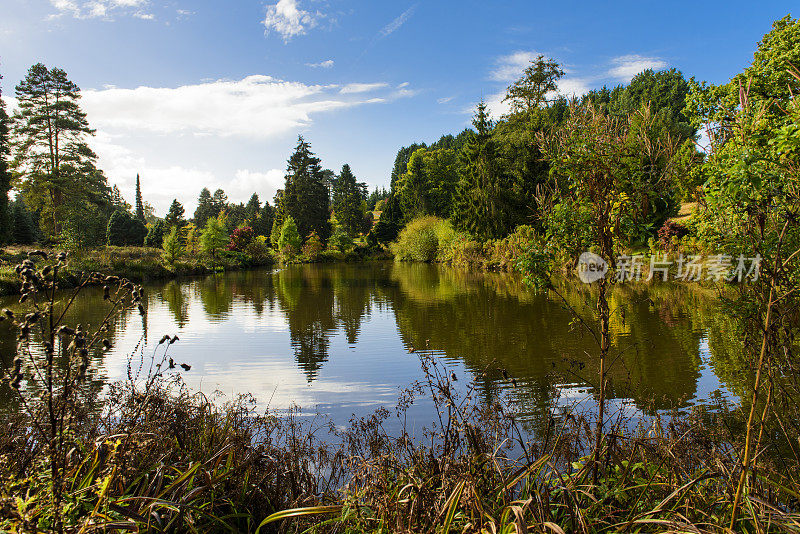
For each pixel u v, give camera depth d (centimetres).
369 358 863
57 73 3922
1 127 2570
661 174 283
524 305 1429
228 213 8569
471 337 1006
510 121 3953
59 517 172
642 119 288
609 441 283
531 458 342
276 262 4831
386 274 3006
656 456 312
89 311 1399
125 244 4366
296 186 5847
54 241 2947
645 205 283
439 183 5919
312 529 247
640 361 756
